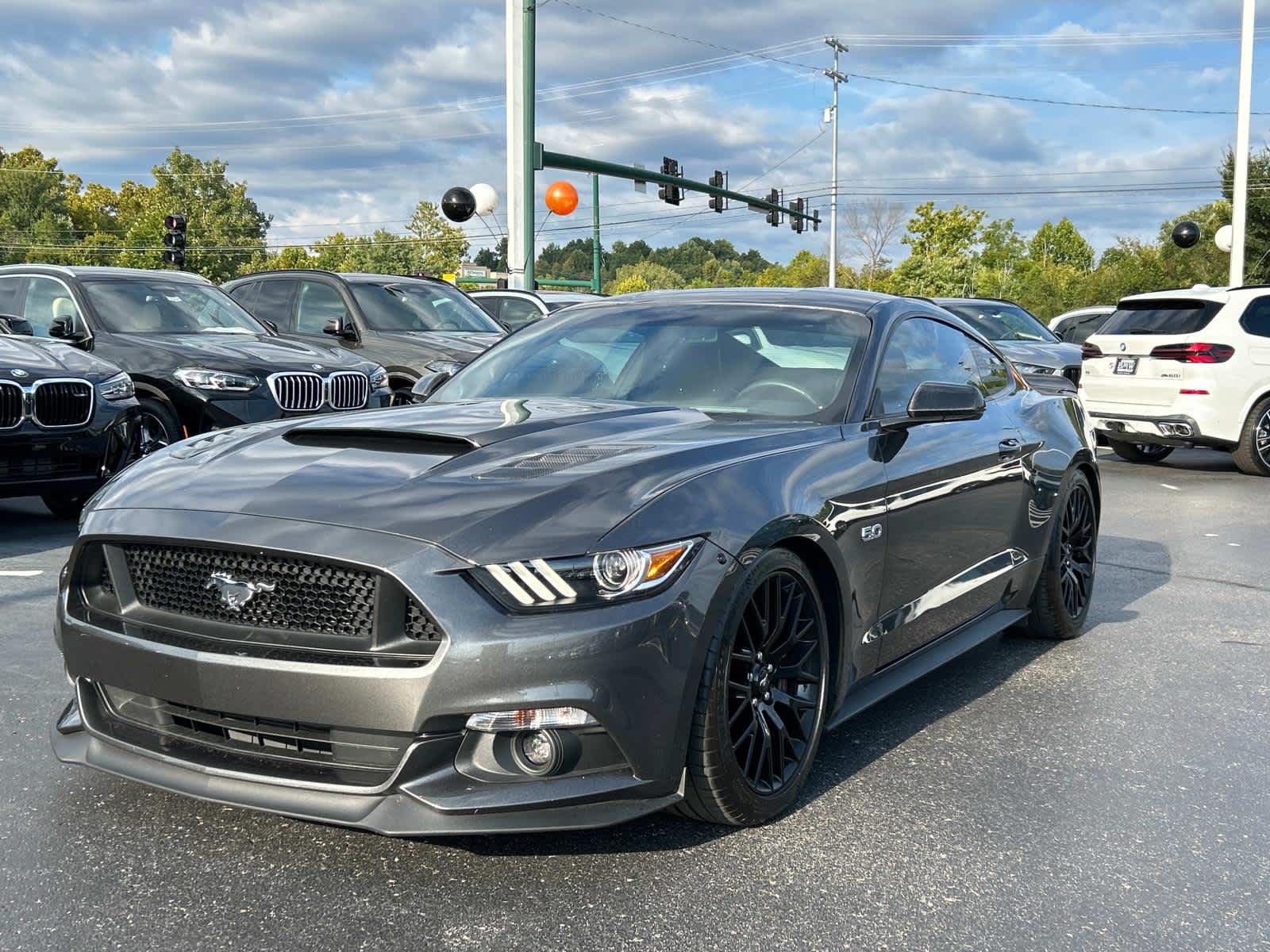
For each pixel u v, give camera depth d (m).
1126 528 8.04
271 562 2.65
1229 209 46.81
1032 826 3.05
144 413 7.75
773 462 3.15
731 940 2.43
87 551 2.92
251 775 2.65
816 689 3.21
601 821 2.60
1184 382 11.14
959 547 4.03
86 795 3.12
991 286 82.94
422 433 3.11
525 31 18.31
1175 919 2.56
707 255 191.62
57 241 108.44
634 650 2.58
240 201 117.81
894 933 2.47
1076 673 4.54
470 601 2.51
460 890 2.62
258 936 2.41
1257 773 3.47
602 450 3.02
